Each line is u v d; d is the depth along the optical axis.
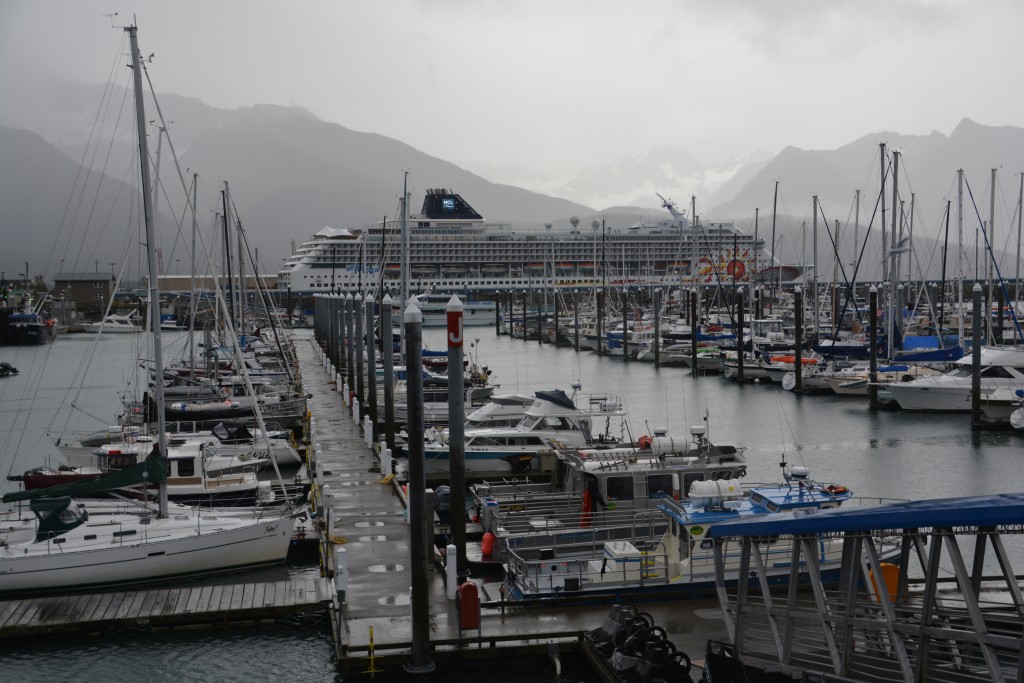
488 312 190.38
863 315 136.38
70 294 183.50
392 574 25.66
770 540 23.12
